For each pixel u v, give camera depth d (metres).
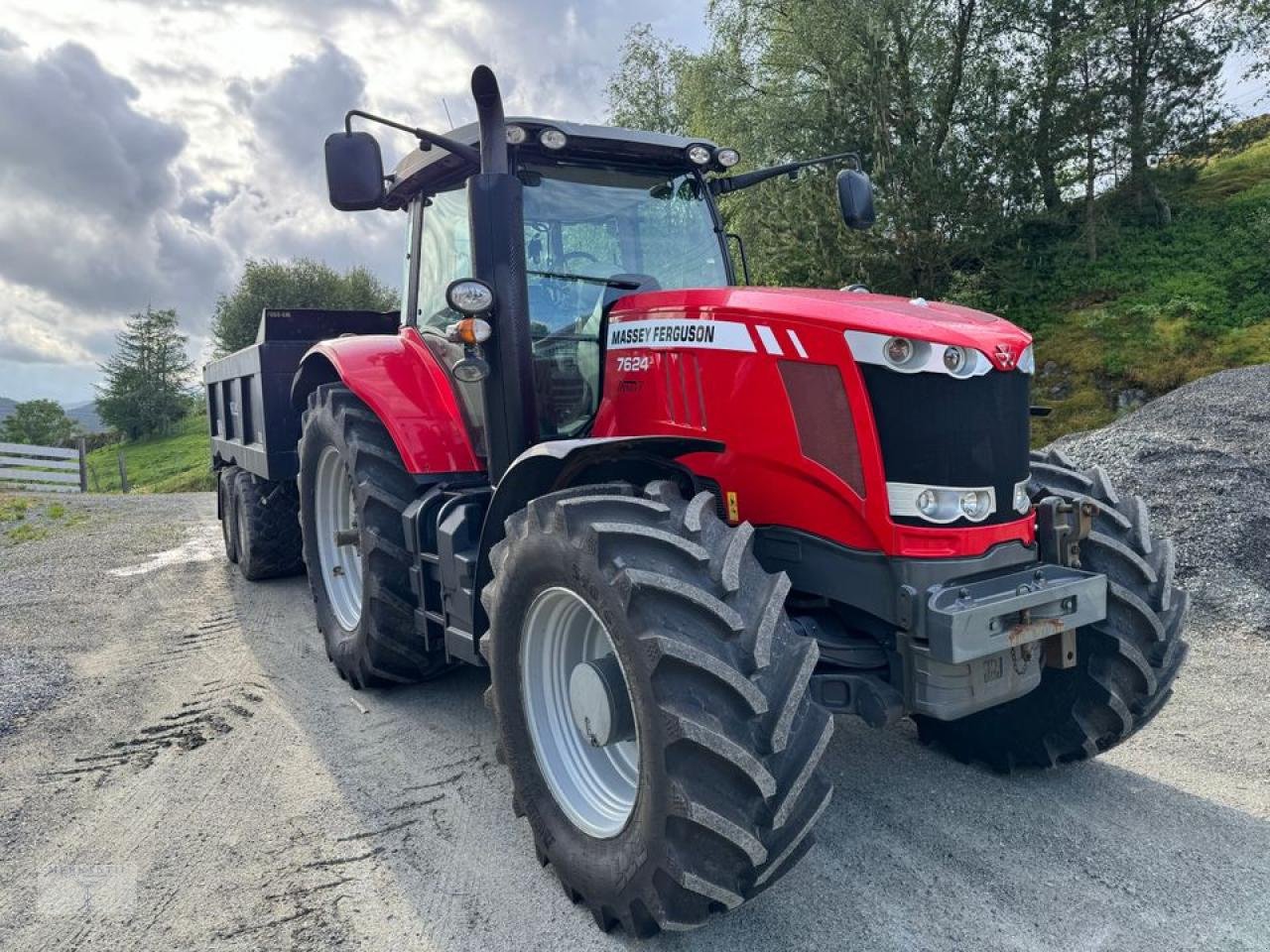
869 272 15.05
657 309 3.15
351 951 2.41
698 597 2.19
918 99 16.44
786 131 17.14
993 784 3.23
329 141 3.21
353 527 4.49
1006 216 16.34
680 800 2.09
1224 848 2.75
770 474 2.79
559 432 3.59
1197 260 16.45
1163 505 5.94
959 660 2.37
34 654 5.23
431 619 3.76
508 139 3.45
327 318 6.39
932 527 2.49
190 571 7.46
